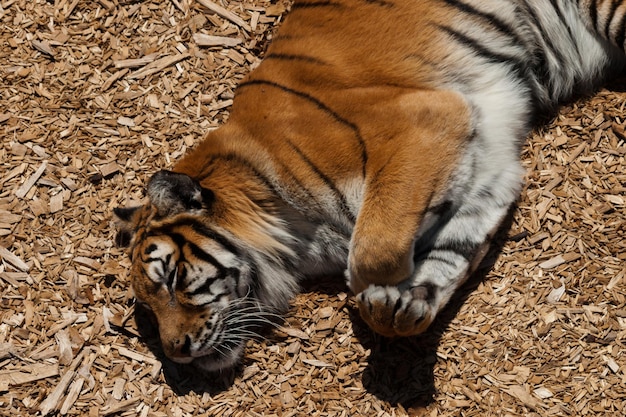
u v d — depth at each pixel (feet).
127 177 25.04
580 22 23.32
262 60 23.97
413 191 20.11
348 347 21.81
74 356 22.44
